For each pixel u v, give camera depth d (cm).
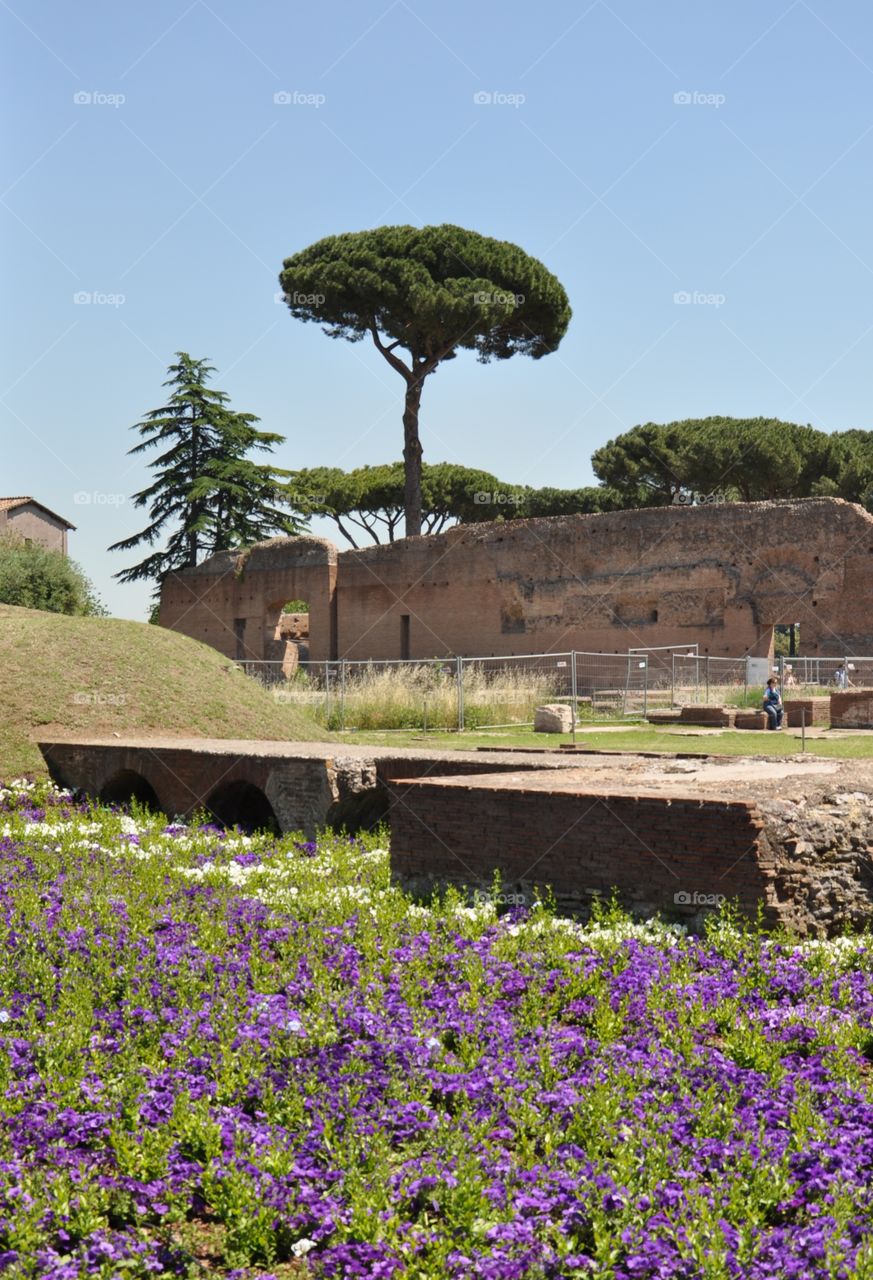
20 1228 455
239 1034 654
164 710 2058
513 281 5056
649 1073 599
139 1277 450
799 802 895
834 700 2781
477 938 866
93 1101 579
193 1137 540
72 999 738
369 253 4969
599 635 4678
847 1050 641
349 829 1427
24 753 1862
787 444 5109
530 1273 436
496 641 4975
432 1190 488
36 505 6519
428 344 5197
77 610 4675
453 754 1416
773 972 757
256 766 1493
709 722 2886
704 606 4412
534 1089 584
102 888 1102
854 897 898
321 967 783
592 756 1398
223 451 5984
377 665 5188
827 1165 505
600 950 809
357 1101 572
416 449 5403
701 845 862
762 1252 441
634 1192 479
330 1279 443
